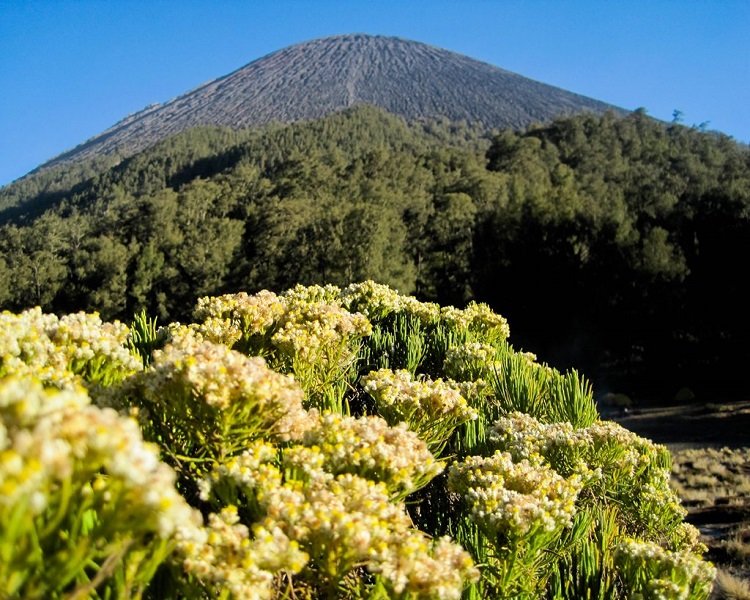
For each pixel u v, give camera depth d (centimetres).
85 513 115
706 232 3669
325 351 313
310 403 301
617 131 10769
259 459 169
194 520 121
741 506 1413
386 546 147
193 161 15725
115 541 102
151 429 187
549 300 3972
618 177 7944
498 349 526
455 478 255
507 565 221
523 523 215
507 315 4147
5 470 79
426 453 204
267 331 319
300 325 309
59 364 191
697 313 3562
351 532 141
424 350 482
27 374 173
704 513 1420
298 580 173
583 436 331
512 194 5950
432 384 277
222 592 125
